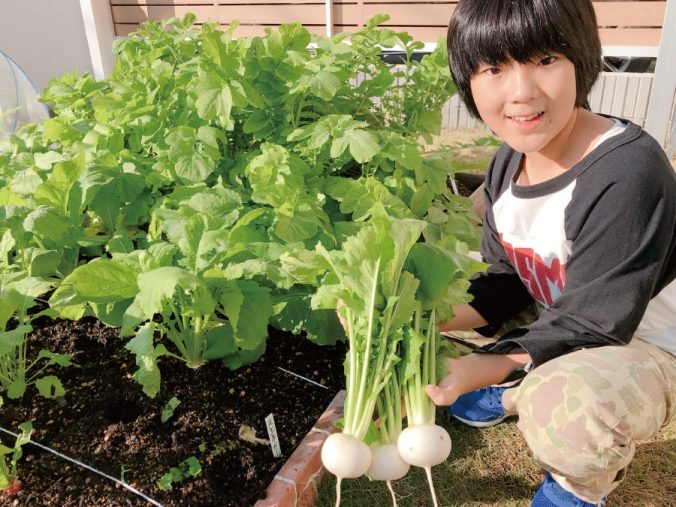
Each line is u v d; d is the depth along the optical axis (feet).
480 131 16.69
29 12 21.21
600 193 4.49
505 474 5.86
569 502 5.06
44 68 22.11
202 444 5.49
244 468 5.31
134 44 10.79
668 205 4.36
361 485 5.72
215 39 6.84
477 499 5.60
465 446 6.22
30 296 5.51
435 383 4.89
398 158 6.79
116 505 4.92
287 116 7.59
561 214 4.88
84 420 5.74
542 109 4.33
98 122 8.38
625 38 15.26
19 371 5.88
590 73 4.42
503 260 6.14
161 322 7.04
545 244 5.18
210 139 6.93
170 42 10.16
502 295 6.20
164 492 5.04
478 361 5.01
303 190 6.51
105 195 7.43
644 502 5.55
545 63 4.22
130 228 7.89
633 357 4.66
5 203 6.79
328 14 18.17
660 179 4.35
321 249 4.73
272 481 5.20
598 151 4.59
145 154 8.05
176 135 7.04
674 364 4.91
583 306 4.67
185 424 5.69
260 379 6.32
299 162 6.68
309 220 5.96
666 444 6.13
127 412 5.84
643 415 4.50
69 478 5.15
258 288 5.80
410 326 4.88
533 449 4.81
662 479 5.77
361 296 4.60
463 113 17.04
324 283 5.02
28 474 5.17
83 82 9.70
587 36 4.17
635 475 5.81
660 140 15.25
